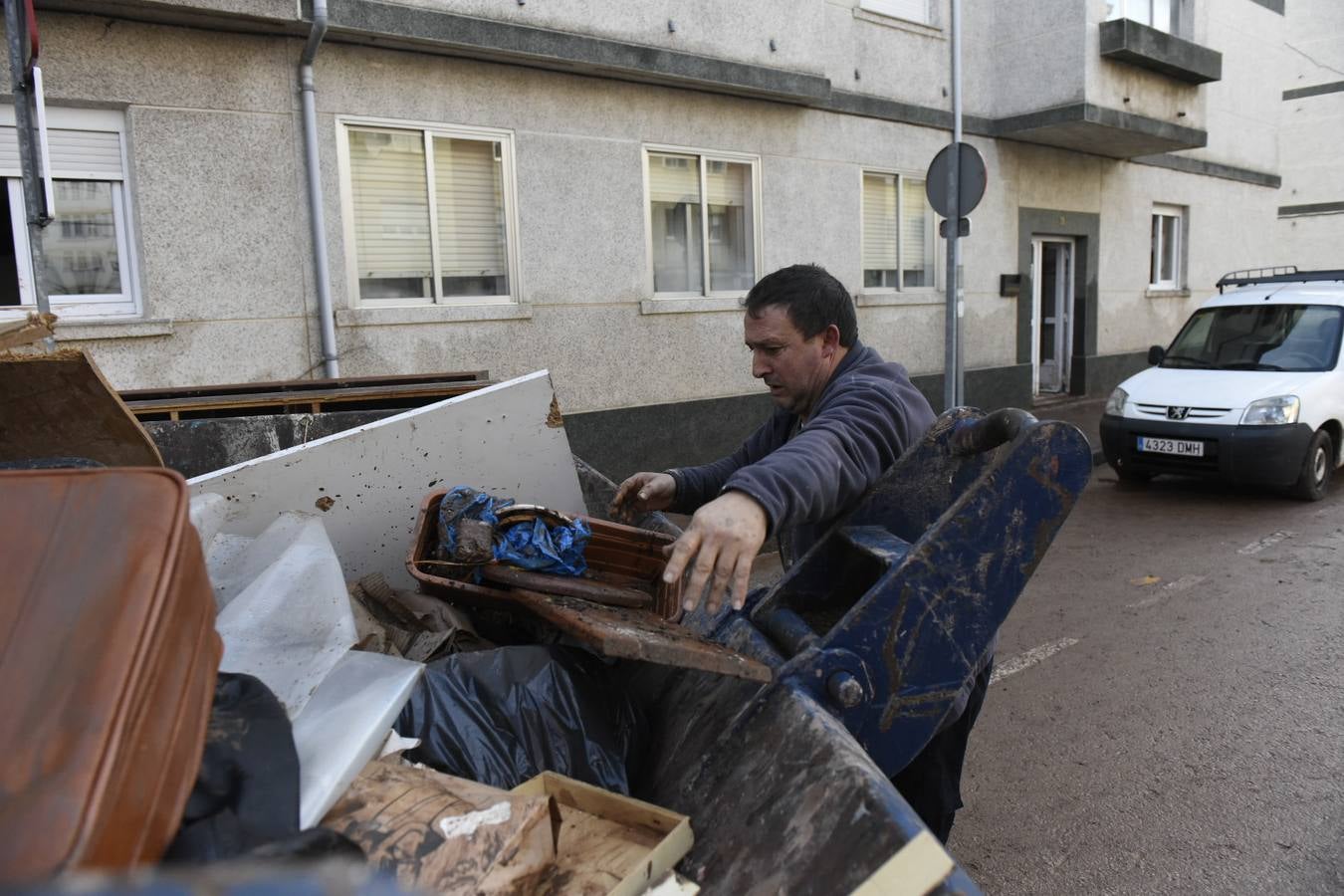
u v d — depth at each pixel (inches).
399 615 73.6
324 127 250.4
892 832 44.8
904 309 416.2
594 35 284.8
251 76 236.4
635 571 77.7
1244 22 637.9
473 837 43.3
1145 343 588.1
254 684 47.4
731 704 62.5
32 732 32.0
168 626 35.9
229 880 22.2
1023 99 446.3
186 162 229.5
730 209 351.9
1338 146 820.0
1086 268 532.4
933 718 64.6
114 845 30.5
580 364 308.5
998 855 122.0
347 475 80.7
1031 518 64.8
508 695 62.4
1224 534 280.5
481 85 277.4
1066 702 165.9
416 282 276.8
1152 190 576.1
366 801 44.9
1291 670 176.4
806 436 71.5
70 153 219.3
